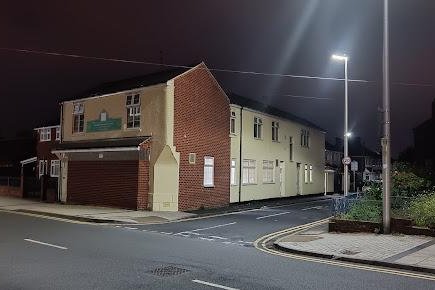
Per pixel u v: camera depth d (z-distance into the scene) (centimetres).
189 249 1214
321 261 1067
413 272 956
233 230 1695
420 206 1473
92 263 985
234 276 880
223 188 2738
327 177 4812
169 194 2331
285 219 2111
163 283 816
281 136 3653
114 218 1939
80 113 2753
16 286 782
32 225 1669
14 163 4122
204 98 2589
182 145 2400
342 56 2798
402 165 2345
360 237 1395
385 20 1477
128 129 2462
